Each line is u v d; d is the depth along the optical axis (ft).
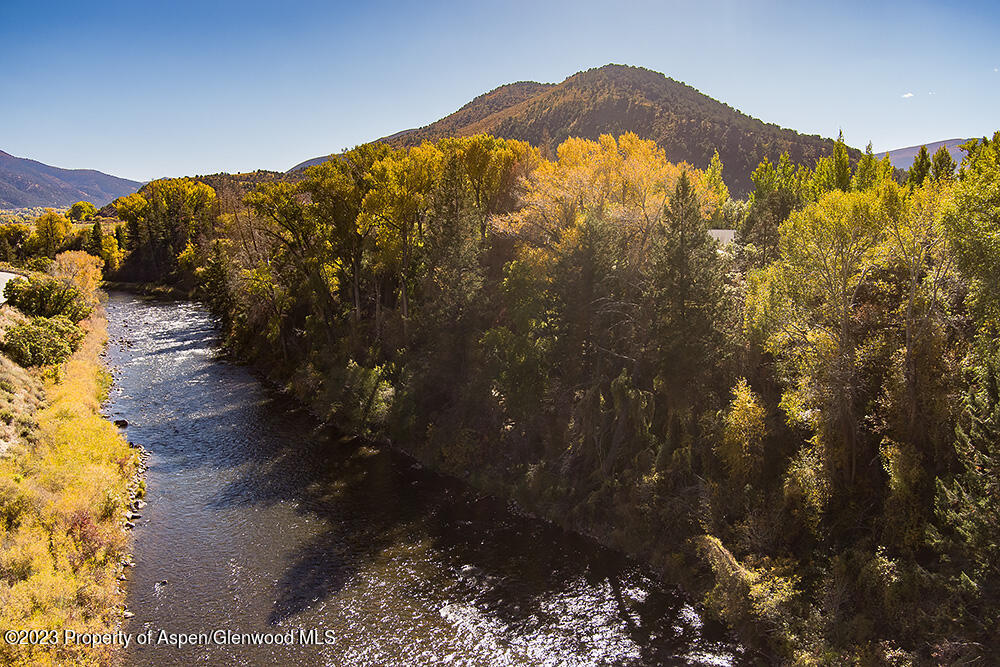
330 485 124.57
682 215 104.88
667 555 96.37
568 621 84.69
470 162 175.42
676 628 83.15
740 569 83.20
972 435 66.80
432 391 146.10
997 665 59.88
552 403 127.65
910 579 72.28
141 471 125.70
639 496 102.94
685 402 104.63
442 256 151.33
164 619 81.41
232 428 152.15
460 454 131.75
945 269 84.89
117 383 182.70
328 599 87.76
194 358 213.87
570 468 117.70
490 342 135.13
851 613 75.15
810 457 90.58
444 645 79.30
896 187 112.57
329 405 160.76
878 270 97.66
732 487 94.84
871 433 90.17
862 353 88.22
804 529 87.56
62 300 209.46
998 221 74.02
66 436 116.78
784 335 99.30
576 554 101.60
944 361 79.71
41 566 77.00
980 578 63.57
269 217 184.75
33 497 87.45
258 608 84.94
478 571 96.37
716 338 102.47
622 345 122.42
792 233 105.70
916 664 65.67
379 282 187.01
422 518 112.88
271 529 106.52
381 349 167.84
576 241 122.62
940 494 69.62
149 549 98.22
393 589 90.99
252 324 214.90
